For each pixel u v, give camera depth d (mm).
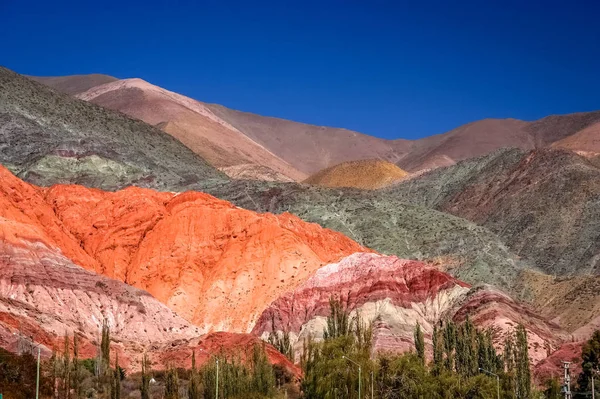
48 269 145625
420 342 116062
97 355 116875
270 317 157000
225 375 103812
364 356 101750
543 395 112938
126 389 113125
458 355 112438
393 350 138625
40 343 121688
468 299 156625
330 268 164250
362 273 161625
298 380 119750
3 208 165125
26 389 97938
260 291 166500
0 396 86750
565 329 161875
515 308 154625
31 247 148125
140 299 149750
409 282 161000
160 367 129625
